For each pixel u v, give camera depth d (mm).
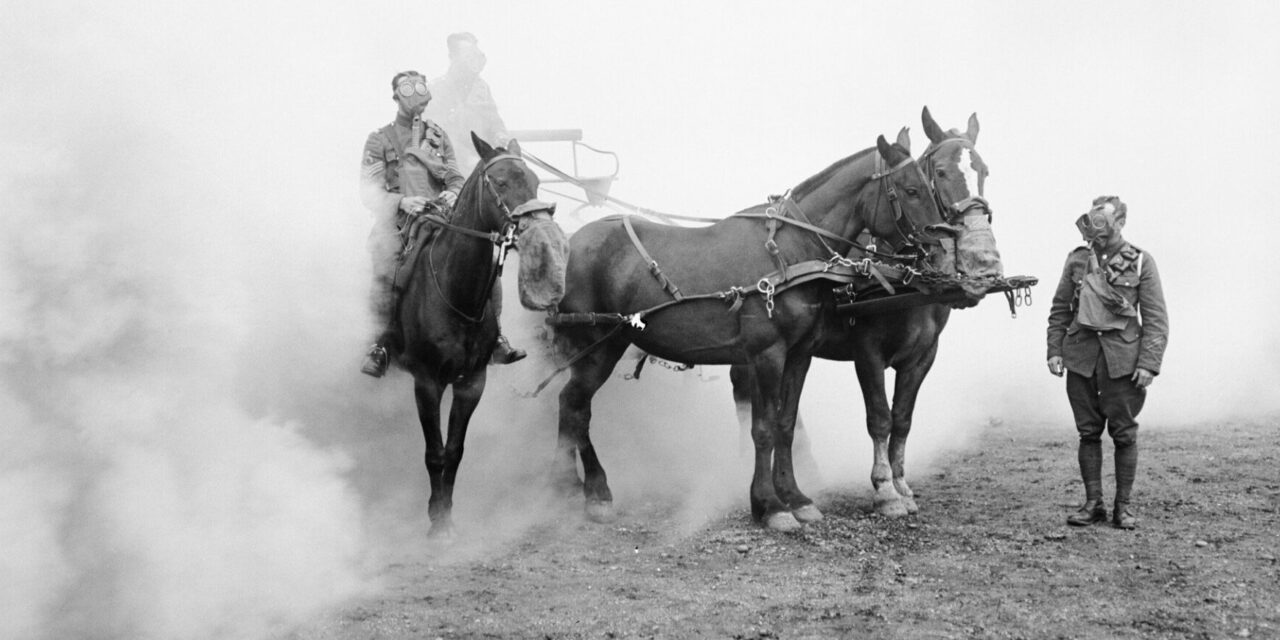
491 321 8133
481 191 7684
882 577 7059
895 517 8539
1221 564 7062
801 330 8406
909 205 8258
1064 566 7156
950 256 8102
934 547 7723
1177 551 7367
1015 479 9711
